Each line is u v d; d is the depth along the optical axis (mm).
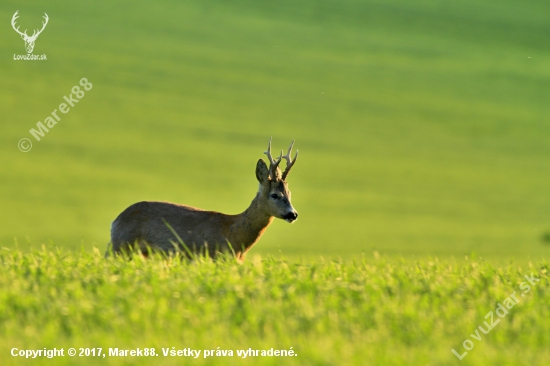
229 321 34438
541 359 30641
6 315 34156
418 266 45656
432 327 34094
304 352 30938
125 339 32156
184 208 51312
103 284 38312
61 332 33250
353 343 32281
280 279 39938
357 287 39031
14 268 40938
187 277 39562
